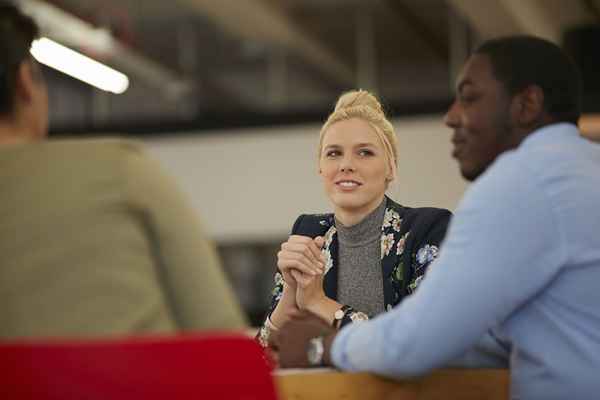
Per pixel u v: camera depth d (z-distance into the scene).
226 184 14.62
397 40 14.26
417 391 2.90
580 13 12.95
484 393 2.93
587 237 2.81
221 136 14.77
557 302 2.84
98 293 2.44
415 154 13.45
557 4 12.59
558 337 2.84
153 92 15.07
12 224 2.49
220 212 14.62
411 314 2.76
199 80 14.98
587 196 2.82
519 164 2.85
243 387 2.33
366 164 4.05
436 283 2.76
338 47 14.45
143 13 14.71
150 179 2.55
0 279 2.46
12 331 2.44
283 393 2.86
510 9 11.55
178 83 14.98
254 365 2.35
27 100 2.70
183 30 14.90
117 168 2.52
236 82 14.88
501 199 2.79
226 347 2.33
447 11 13.98
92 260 2.46
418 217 3.99
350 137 4.07
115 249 2.47
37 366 2.26
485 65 3.06
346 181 4.04
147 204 2.52
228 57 14.88
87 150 2.54
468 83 3.08
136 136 15.02
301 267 3.81
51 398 2.26
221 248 14.55
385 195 4.11
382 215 4.05
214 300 2.54
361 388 2.85
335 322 3.76
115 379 2.26
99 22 13.32
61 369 2.26
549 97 3.03
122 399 2.26
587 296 2.81
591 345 2.81
